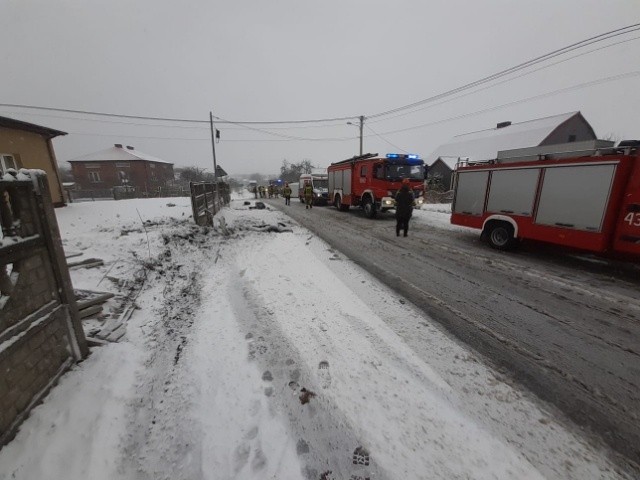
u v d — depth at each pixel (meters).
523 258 7.08
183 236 7.85
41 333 2.39
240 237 9.25
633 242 5.43
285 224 12.21
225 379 2.79
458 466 2.00
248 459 2.03
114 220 10.45
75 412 2.27
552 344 3.46
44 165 13.23
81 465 1.92
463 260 6.92
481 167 8.02
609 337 3.62
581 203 6.00
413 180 12.99
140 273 5.13
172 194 35.84
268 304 4.43
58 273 2.65
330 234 10.06
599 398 2.63
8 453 1.91
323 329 3.72
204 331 3.63
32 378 2.26
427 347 3.36
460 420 2.38
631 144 5.57
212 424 2.30
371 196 13.52
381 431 2.26
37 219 2.45
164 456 2.05
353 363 3.06
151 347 3.26
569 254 7.42
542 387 2.76
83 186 42.72
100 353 2.99
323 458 2.04
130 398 2.52
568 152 6.27
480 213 8.18
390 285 5.30
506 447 2.15
